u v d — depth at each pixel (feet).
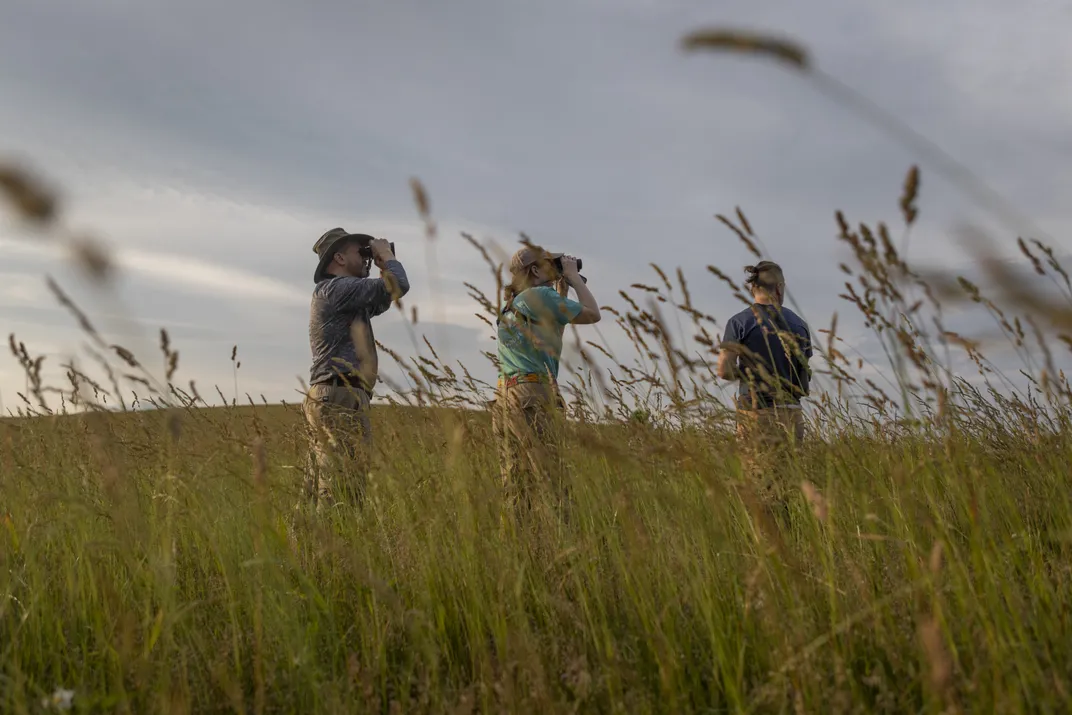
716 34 2.93
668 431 8.50
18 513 9.13
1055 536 6.85
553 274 9.66
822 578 6.72
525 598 7.76
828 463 7.76
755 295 12.48
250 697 6.69
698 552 7.27
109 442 7.40
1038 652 5.52
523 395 10.62
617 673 5.97
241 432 9.66
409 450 9.37
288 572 8.26
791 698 5.70
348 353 14.03
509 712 5.76
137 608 8.01
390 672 7.25
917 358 6.71
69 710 6.30
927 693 5.04
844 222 6.27
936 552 5.29
